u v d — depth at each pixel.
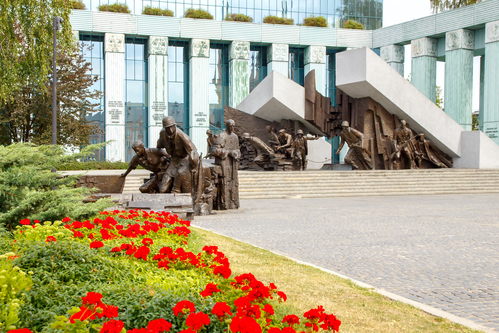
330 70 51.53
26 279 3.68
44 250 4.69
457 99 40.91
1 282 3.43
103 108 44.25
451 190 24.28
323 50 48.06
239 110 32.44
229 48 46.84
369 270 6.72
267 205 17.48
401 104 27.19
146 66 45.50
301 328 3.51
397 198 21.09
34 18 19.66
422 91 44.19
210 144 28.41
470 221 12.35
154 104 44.06
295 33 47.41
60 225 6.73
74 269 4.52
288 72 47.50
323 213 14.41
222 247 7.91
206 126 45.25
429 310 4.75
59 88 33.59
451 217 13.30
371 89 26.59
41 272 4.34
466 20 40.06
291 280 5.83
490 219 12.80
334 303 4.94
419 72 44.44
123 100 43.16
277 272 6.23
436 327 4.25
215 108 47.44
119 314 3.44
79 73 35.47
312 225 11.50
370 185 23.97
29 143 7.23
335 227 11.15
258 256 7.23
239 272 6.11
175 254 5.25
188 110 46.72
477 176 26.23
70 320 2.89
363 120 27.83
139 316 3.46
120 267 4.85
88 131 36.38
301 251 8.11
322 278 5.96
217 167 14.96
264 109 30.73
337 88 28.06
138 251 5.07
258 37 46.56
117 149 42.84
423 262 7.24
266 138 32.16
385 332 4.12
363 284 5.75
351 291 5.40
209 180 14.45
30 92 33.06
